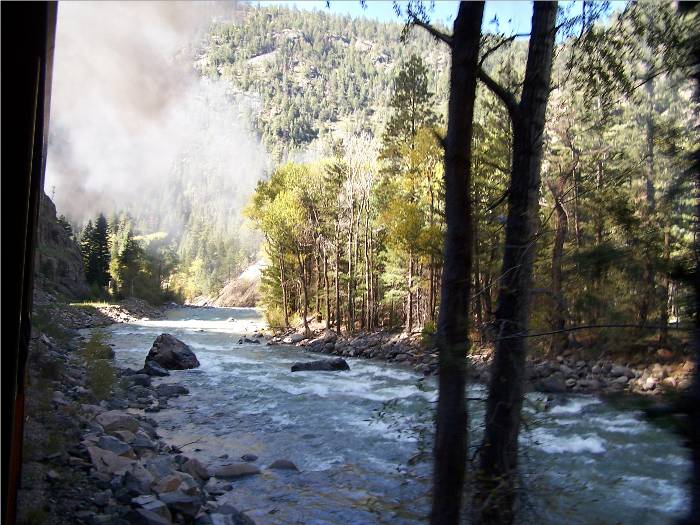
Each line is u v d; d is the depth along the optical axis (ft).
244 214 141.49
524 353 14.64
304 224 121.60
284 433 38.45
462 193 11.28
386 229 101.55
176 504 22.62
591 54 13.69
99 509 21.02
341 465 31.40
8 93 7.50
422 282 93.86
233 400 49.98
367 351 86.99
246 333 129.39
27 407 29.89
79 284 196.24
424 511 24.64
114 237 262.47
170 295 316.19
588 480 23.77
